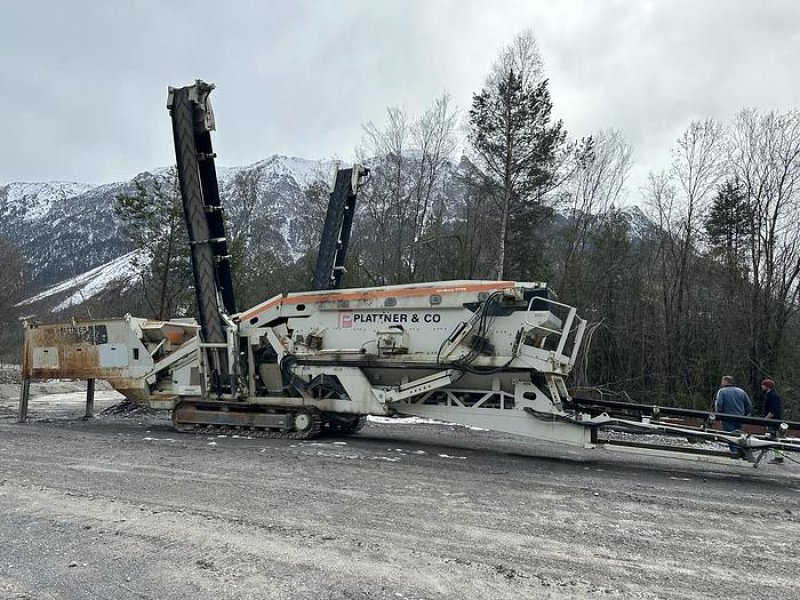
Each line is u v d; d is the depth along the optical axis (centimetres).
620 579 434
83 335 1290
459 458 943
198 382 1180
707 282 2689
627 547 508
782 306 2442
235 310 1204
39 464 816
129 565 438
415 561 455
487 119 2692
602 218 3102
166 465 815
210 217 1157
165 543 484
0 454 895
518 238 2767
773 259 2502
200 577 417
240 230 2923
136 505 599
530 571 443
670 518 610
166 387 1227
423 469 828
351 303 1080
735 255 2627
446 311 1012
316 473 775
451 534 527
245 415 1127
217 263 1171
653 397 2488
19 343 4041
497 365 955
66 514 566
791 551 512
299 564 442
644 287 2814
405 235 2994
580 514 613
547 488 732
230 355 1133
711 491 759
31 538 496
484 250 2903
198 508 589
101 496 634
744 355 2419
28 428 1234
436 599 388
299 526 533
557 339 1020
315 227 3203
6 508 586
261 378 1173
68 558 452
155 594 390
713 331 2561
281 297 1138
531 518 589
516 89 2650
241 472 773
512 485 742
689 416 933
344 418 1199
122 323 1252
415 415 1030
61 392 2697
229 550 469
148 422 1391
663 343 2616
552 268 3095
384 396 1031
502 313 968
